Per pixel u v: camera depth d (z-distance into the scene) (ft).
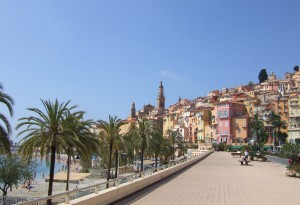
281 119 425.28
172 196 53.21
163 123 603.26
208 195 55.31
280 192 60.85
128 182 55.42
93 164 230.07
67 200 33.96
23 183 195.31
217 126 432.25
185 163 123.34
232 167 129.90
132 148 182.50
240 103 443.32
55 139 91.45
